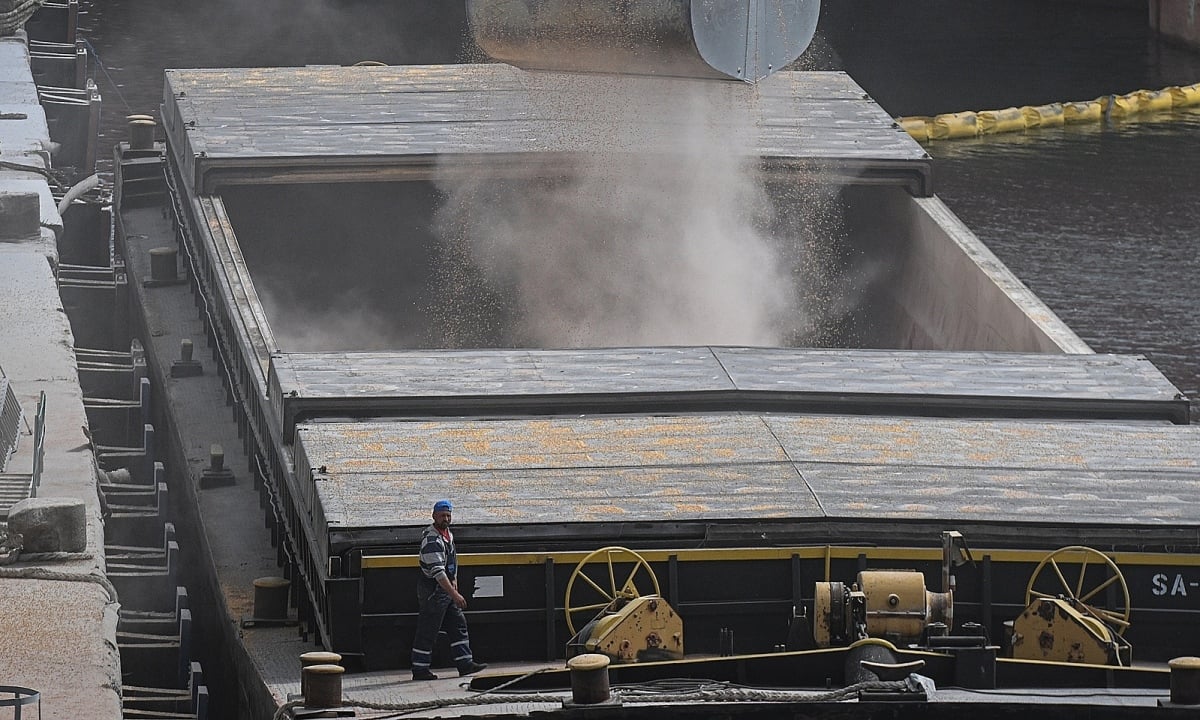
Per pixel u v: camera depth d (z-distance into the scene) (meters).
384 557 55.59
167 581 71.56
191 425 83.19
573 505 57.66
